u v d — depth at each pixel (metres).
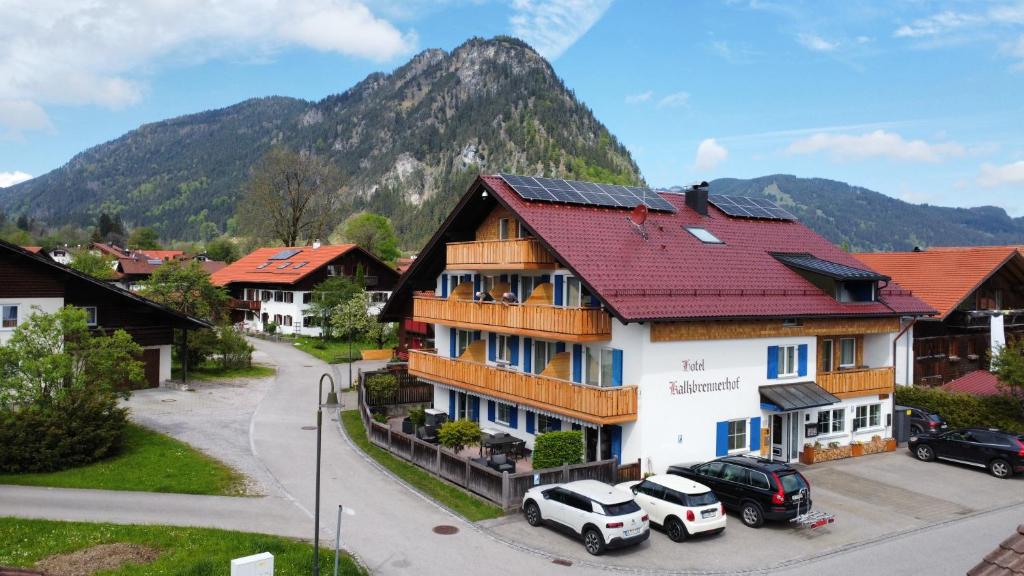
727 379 27.36
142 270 107.75
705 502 20.89
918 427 34.22
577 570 18.53
